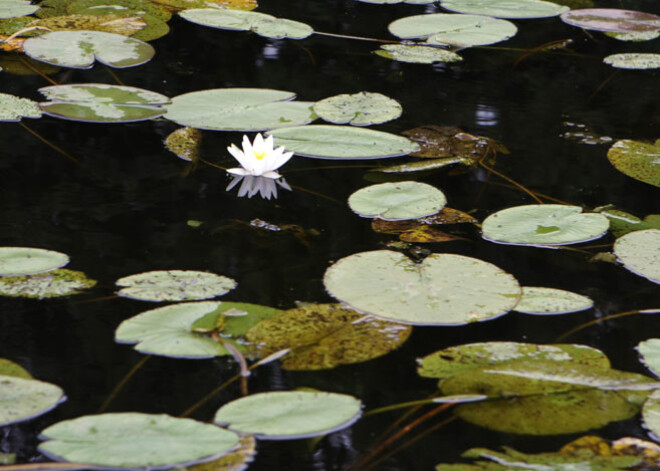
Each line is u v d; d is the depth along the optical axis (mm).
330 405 7020
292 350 7109
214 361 7094
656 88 7957
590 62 8094
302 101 7797
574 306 7215
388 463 6973
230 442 6949
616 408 7043
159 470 6918
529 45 8195
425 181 7543
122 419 6977
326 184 7520
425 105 7824
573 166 7609
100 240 7316
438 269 7258
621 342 7164
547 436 7008
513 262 7320
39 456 6941
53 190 7438
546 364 7105
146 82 7836
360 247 7340
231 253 7309
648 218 7445
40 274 7223
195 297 7191
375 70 7988
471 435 7008
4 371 7051
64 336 7121
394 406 7047
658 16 8406
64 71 7852
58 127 7629
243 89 7812
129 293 7195
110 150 7574
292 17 8305
